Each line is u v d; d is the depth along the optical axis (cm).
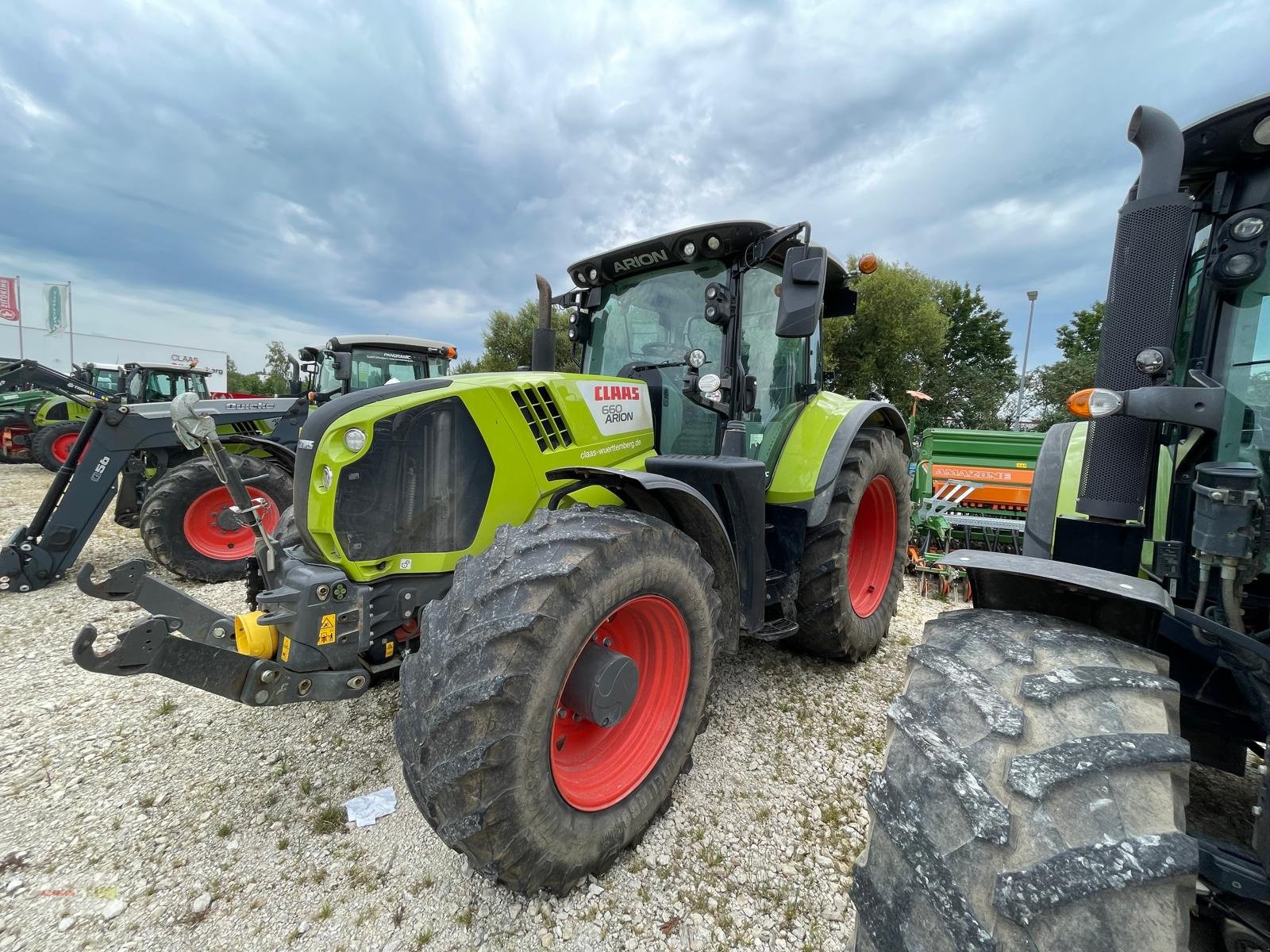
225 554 468
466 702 145
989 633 121
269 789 220
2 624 365
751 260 267
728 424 261
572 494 237
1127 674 105
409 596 212
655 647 205
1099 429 135
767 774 234
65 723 260
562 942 161
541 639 154
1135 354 129
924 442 603
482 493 221
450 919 168
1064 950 82
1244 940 117
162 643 173
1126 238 130
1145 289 128
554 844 161
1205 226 140
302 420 609
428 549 214
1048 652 113
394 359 798
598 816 177
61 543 428
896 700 118
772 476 300
